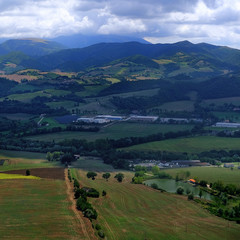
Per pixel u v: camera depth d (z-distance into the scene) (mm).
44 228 115188
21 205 139750
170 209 155250
